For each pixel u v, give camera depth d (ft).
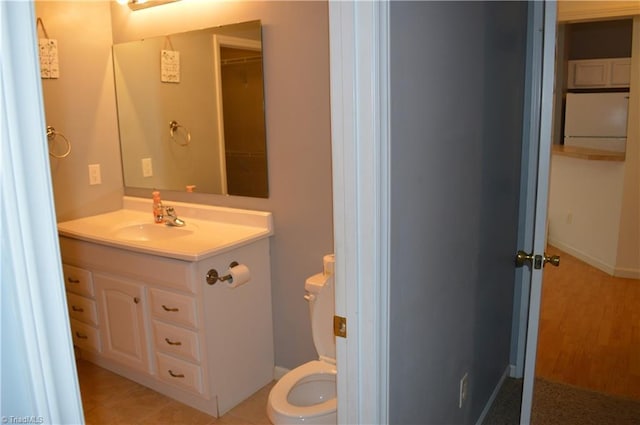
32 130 1.74
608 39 21.27
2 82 1.65
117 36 9.84
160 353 8.05
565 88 20.04
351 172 3.63
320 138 7.70
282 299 8.64
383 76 3.50
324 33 7.35
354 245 3.74
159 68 9.32
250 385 8.48
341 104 3.57
